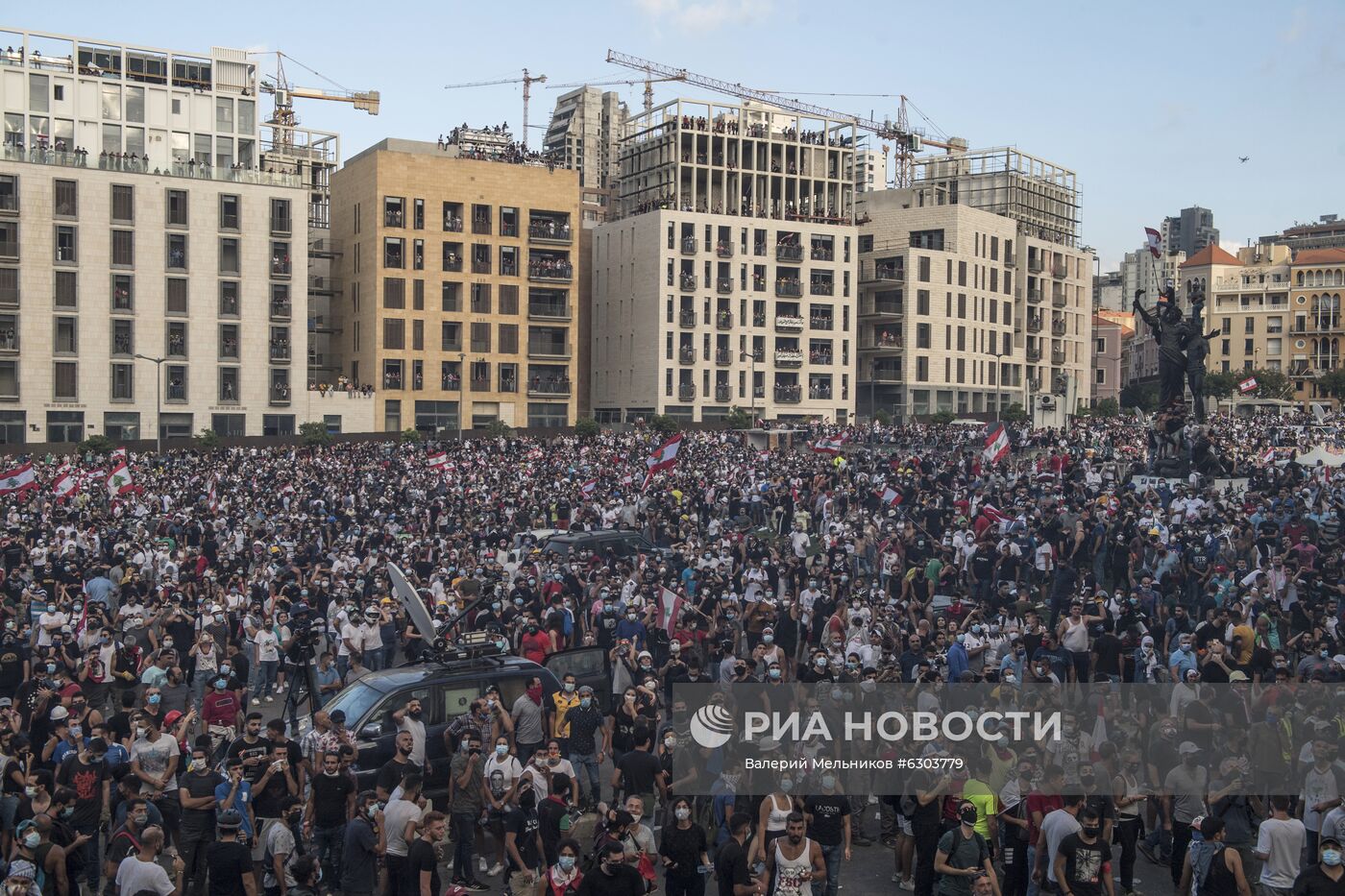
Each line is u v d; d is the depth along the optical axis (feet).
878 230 424.46
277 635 75.20
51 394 281.13
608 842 37.55
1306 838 42.86
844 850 50.08
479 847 50.88
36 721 53.52
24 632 76.48
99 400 286.05
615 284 377.50
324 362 358.64
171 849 47.16
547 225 343.67
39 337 280.10
